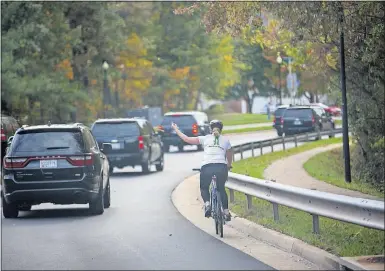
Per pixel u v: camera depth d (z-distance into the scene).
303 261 34.38
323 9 65.62
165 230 45.53
